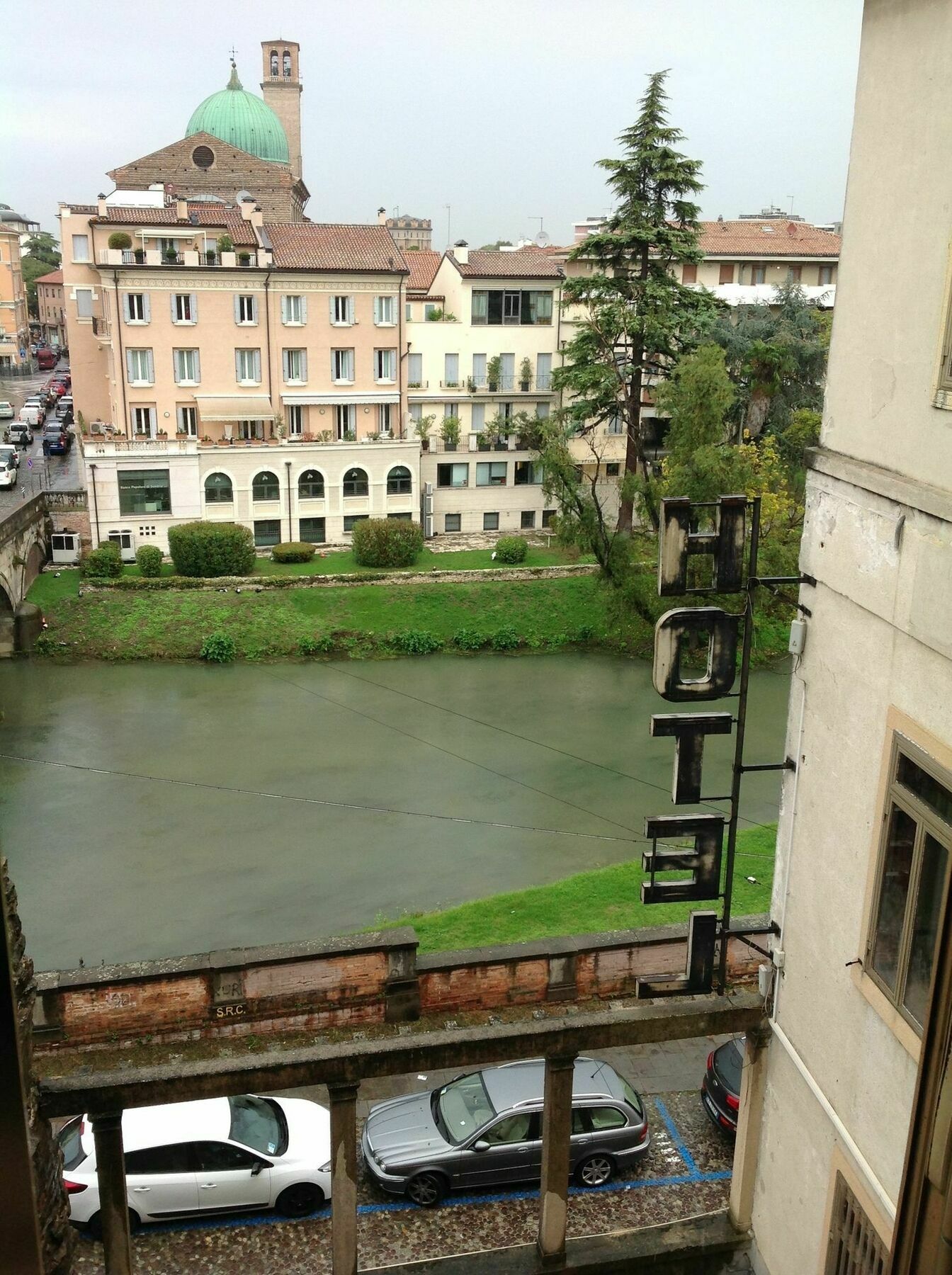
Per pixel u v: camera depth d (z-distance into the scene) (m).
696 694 9.48
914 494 7.30
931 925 7.40
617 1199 13.23
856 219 8.23
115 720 36.03
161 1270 12.20
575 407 48.34
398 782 31.23
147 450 49.31
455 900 24.20
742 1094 10.66
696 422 37.69
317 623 44.66
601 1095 13.58
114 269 49.97
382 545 49.50
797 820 9.47
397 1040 9.88
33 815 28.91
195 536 46.81
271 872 25.73
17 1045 5.00
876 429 7.98
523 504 59.34
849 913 8.55
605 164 45.53
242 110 86.50
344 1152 9.98
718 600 38.72
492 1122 13.30
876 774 8.06
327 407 55.06
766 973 10.05
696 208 46.16
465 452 57.50
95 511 49.03
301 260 53.41
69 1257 9.14
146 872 25.77
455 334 58.75
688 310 47.25
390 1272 11.02
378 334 55.25
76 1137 13.10
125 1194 9.54
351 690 39.50
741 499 9.25
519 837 27.67
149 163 74.75
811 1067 9.27
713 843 9.83
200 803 29.78
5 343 107.81
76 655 41.84
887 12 7.60
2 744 33.75
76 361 59.25
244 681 40.16
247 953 16.33
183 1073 9.27
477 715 37.00
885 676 7.93
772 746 33.75
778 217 97.25
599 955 17.25
